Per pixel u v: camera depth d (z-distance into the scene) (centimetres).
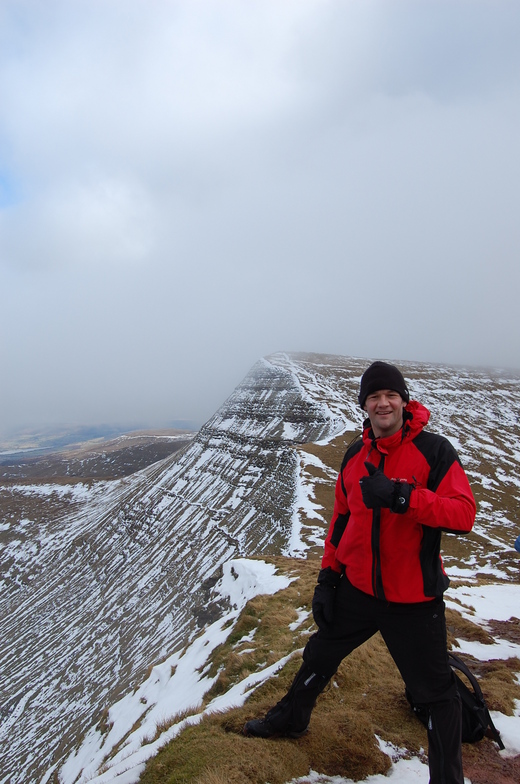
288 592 1494
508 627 1052
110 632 4962
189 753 464
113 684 3656
